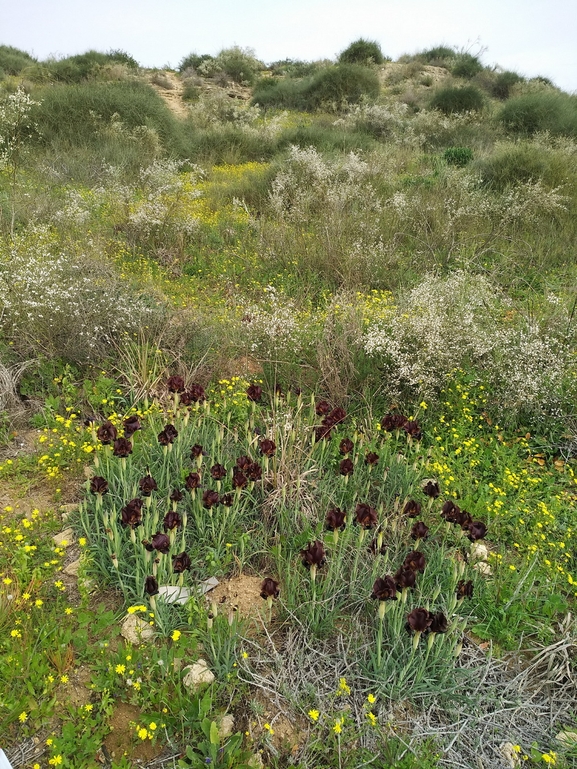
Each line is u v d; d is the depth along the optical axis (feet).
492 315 20.18
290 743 7.91
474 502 13.03
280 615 9.73
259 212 35.14
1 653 8.50
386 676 8.71
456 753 8.02
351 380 16.52
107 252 24.82
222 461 12.79
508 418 16.33
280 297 21.63
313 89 85.92
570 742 8.23
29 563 10.16
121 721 8.01
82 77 81.41
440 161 45.11
